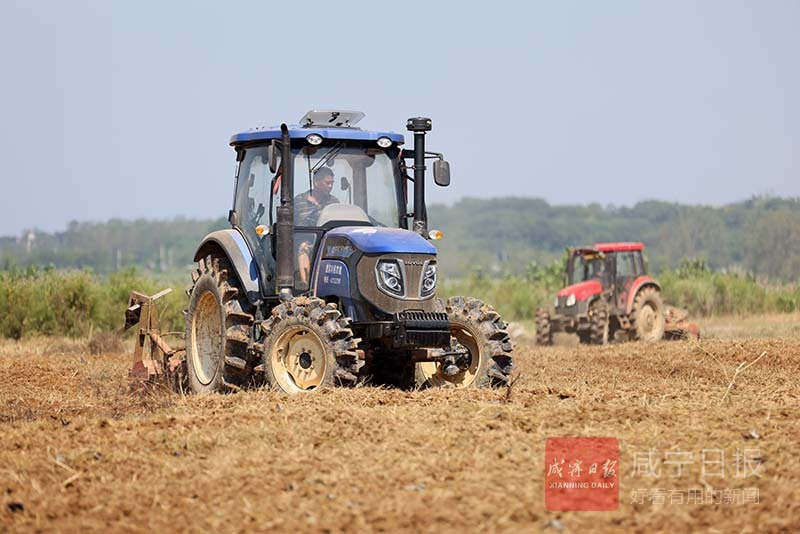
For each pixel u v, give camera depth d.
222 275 37.12
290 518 19.16
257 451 24.33
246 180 37.88
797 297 105.62
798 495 20.55
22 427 28.42
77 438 26.45
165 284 81.50
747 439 25.25
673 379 42.59
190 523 19.22
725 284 106.19
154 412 31.22
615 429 26.36
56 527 19.19
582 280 79.69
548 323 77.44
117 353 58.62
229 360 35.41
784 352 51.38
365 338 34.75
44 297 73.19
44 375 44.31
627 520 19.02
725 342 59.00
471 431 26.03
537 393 32.91
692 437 25.44
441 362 36.19
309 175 35.91
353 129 36.38
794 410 29.31
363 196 36.56
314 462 23.08
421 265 34.34
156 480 22.14
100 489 21.58
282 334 33.88
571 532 18.33
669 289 106.12
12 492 21.48
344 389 32.31
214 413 29.45
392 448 24.34
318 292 35.22
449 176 37.16
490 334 35.34
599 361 53.22
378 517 19.02
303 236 35.53
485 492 20.50
